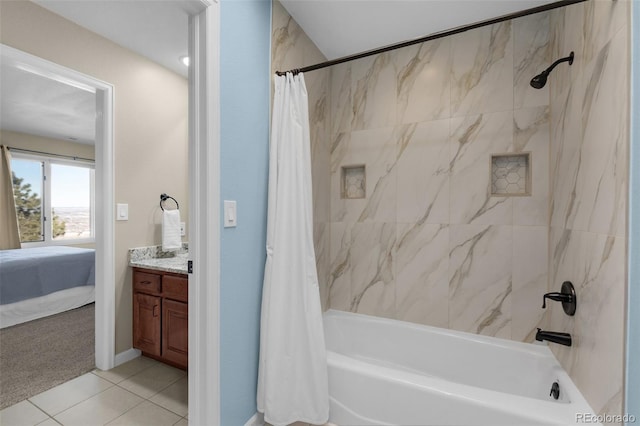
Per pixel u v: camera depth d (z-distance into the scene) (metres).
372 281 2.20
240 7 1.38
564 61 1.41
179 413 1.64
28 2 1.70
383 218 2.17
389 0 1.67
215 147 1.25
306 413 1.44
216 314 1.26
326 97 2.28
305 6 1.72
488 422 1.18
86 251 3.65
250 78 1.46
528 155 1.80
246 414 1.46
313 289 1.49
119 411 1.64
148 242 2.37
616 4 1.03
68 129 4.29
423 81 2.04
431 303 2.02
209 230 1.23
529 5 1.70
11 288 2.88
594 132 1.18
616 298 0.99
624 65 0.97
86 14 1.83
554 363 1.55
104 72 2.06
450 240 1.97
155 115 2.42
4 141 4.30
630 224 0.93
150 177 2.38
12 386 1.86
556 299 1.39
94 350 2.36
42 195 4.77
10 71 2.55
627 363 0.93
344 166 2.31
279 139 1.54
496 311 1.85
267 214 1.57
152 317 2.15
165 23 1.92
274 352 1.42
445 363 1.89
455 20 1.85
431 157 2.02
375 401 1.39
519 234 1.79
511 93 1.81
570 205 1.41
